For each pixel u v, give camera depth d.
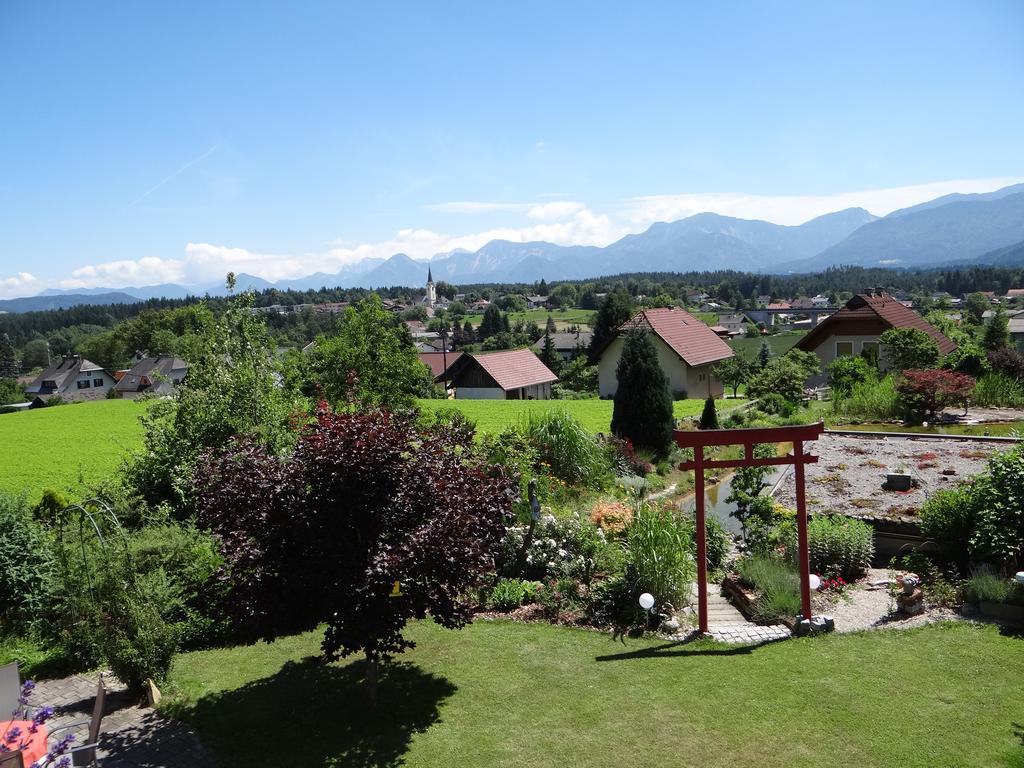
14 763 5.44
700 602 9.32
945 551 10.78
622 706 7.35
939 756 6.19
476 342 118.44
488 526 7.46
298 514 6.66
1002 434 19.06
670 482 19.89
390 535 7.04
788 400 29.16
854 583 10.74
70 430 34.47
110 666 8.13
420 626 9.78
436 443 7.84
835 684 7.59
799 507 9.20
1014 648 8.20
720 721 6.96
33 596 9.84
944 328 44.22
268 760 6.55
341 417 7.21
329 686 8.08
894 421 23.39
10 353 122.12
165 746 6.83
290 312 168.62
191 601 9.45
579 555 11.30
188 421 14.72
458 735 6.89
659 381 21.19
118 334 114.44
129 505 13.00
